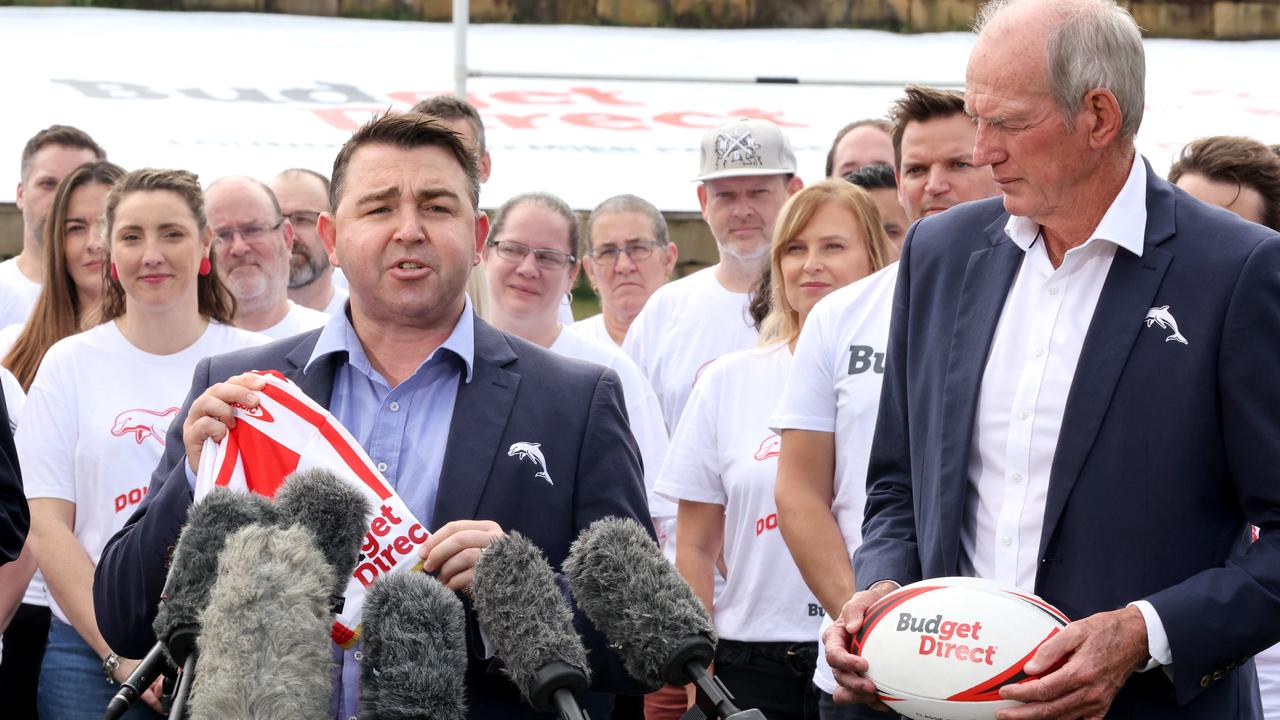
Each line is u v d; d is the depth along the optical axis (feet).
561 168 29.35
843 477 12.53
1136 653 8.56
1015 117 9.04
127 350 15.05
